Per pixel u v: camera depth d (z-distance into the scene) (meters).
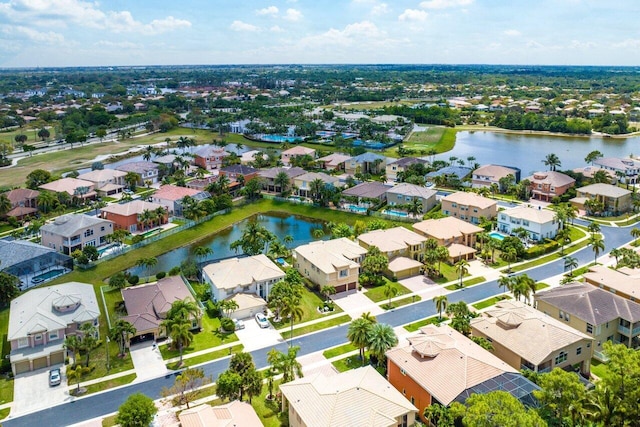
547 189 168.62
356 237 130.62
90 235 129.25
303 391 62.75
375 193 161.62
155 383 74.62
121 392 72.62
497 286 106.44
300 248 115.25
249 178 186.50
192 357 81.31
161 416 66.25
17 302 90.81
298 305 88.44
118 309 97.19
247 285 99.00
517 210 137.50
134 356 81.88
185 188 168.62
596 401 53.59
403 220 147.88
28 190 159.50
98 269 116.25
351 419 56.81
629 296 87.50
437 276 111.44
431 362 67.62
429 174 193.12
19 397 71.81
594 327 78.56
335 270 102.94
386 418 57.47
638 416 51.34
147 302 93.19
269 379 71.50
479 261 120.50
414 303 99.25
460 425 57.44
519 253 120.94
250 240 119.50
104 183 178.00
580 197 162.00
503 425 45.78
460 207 146.75
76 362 79.94
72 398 71.44
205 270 105.12
